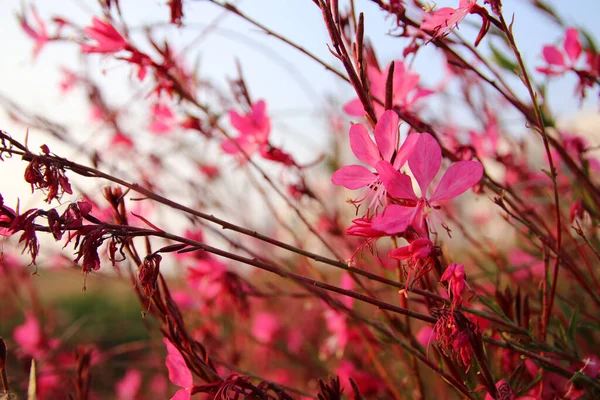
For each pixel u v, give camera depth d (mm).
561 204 356
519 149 361
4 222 211
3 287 480
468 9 230
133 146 427
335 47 218
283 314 519
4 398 245
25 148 213
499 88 264
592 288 281
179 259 361
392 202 227
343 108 274
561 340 261
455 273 207
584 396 273
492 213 402
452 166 214
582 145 310
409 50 261
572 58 294
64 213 211
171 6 271
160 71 292
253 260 218
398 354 299
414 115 268
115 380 510
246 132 315
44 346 416
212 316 399
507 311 257
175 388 487
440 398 327
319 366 403
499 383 223
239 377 230
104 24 283
